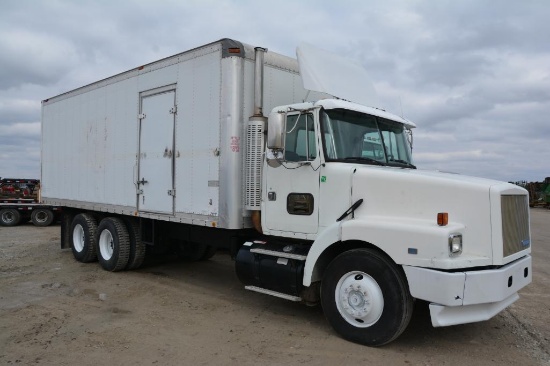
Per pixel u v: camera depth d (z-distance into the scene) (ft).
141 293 22.99
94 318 18.74
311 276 16.83
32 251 36.76
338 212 16.76
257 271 18.71
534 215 88.43
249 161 19.44
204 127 20.85
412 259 14.37
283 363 14.28
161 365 14.10
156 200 24.03
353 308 15.81
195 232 24.20
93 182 29.76
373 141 18.76
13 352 15.01
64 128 33.40
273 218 18.72
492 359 14.85
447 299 13.71
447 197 15.02
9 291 23.20
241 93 19.62
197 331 17.33
